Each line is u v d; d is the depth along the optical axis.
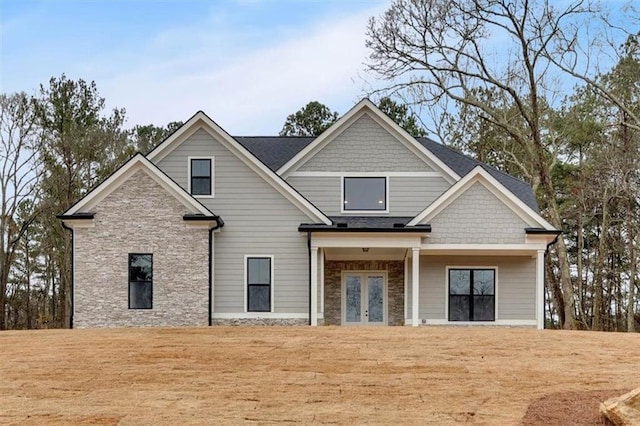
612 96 23.77
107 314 17.86
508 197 18.47
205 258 18.00
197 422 6.39
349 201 20.50
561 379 8.23
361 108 20.62
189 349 10.41
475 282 19.88
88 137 31.00
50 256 36.62
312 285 18.47
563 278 25.02
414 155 20.61
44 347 10.89
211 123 19.34
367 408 6.87
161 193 18.14
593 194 30.08
